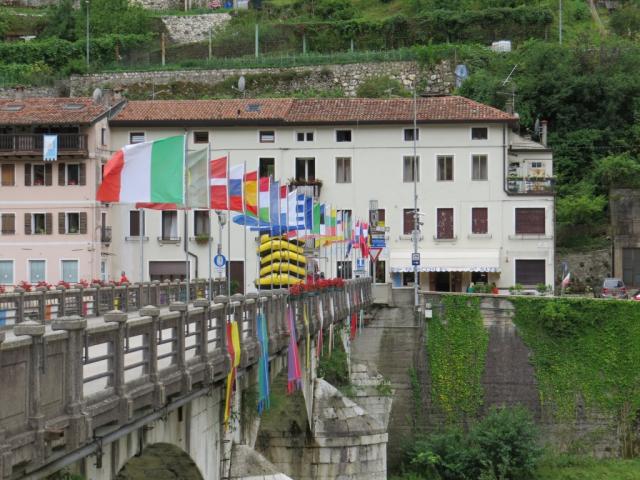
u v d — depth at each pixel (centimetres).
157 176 3384
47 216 9262
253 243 9362
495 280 9656
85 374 2570
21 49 13675
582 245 10488
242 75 12675
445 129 9712
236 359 3231
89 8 14850
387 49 13888
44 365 1847
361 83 12700
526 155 10150
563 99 11625
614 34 14150
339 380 6788
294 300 4416
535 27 13812
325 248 7856
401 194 9712
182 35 14900
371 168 9750
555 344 7681
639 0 15288
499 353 7725
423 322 7781
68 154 9138
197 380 2786
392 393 7669
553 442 7631
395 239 9719
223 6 15950
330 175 9756
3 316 4041
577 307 7681
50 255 9262
